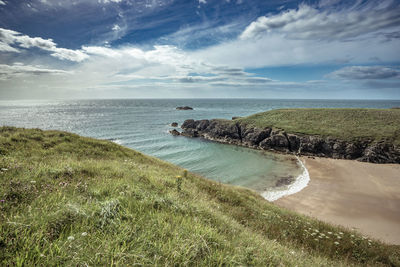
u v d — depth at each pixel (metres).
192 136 61.59
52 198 3.59
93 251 2.39
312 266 4.61
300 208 19.00
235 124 59.41
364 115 55.94
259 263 3.18
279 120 59.31
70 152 12.88
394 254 8.08
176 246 2.83
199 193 9.12
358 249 7.98
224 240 3.66
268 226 8.31
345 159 38.88
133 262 2.35
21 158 8.86
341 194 22.42
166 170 13.89
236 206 10.22
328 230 9.87
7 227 2.45
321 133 45.41
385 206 19.30
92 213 3.22
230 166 34.56
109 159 13.35
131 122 83.00
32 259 2.07
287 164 35.84
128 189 5.33
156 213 4.04
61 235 2.57
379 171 30.72
